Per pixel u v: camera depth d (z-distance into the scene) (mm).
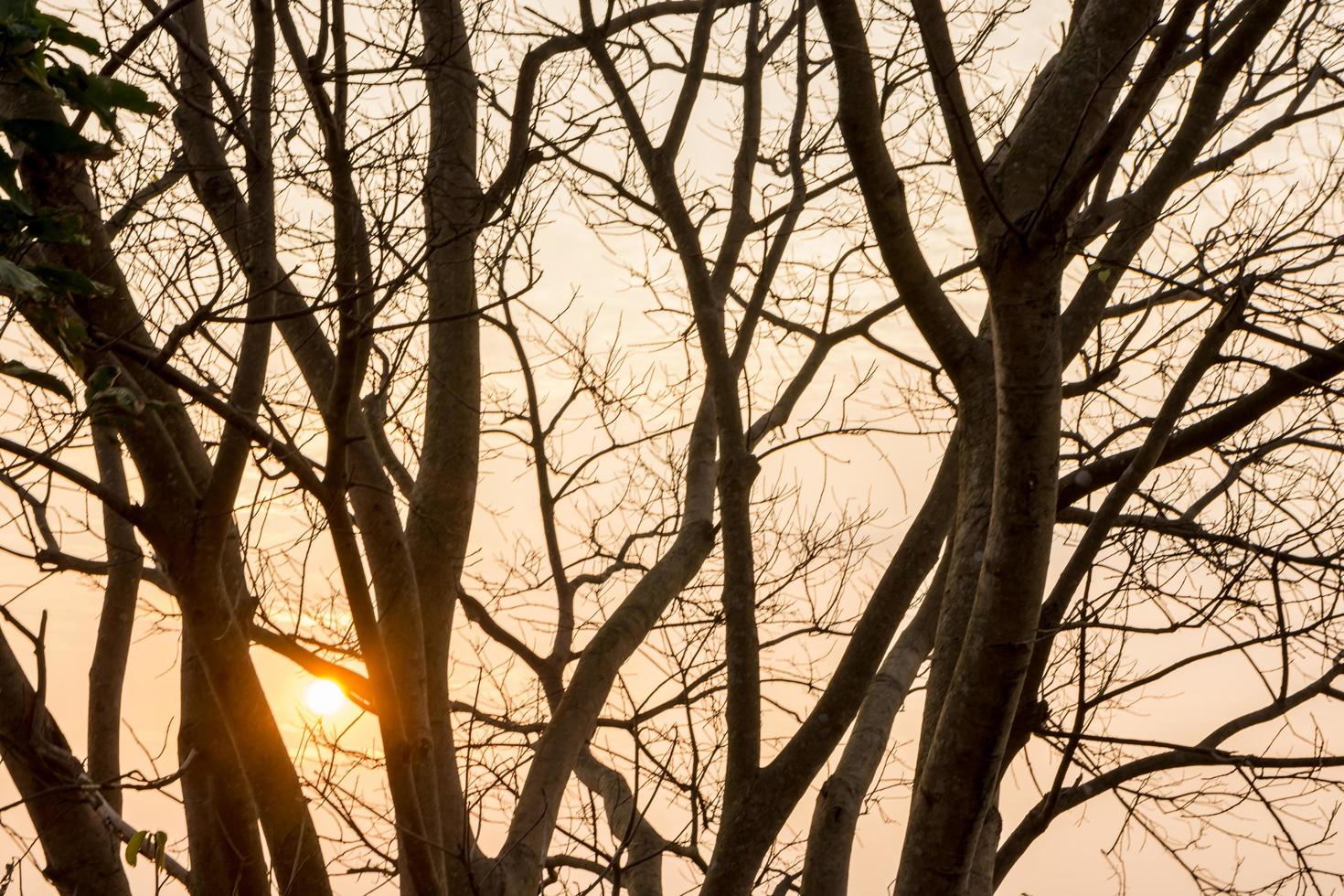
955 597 4359
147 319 3770
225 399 4062
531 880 5070
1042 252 3340
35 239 2766
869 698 5590
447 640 5219
